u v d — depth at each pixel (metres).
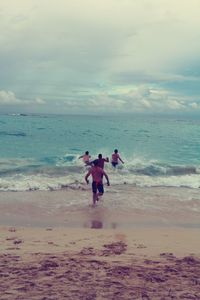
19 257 6.25
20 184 15.01
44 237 8.09
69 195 13.61
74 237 8.16
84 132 56.91
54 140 42.25
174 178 17.78
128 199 13.18
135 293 4.51
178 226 9.89
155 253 6.82
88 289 4.62
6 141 39.12
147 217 10.84
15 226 9.38
